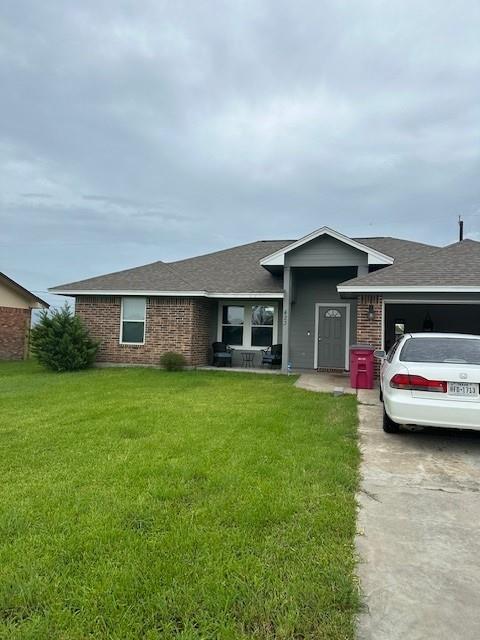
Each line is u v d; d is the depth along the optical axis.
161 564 2.68
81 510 3.45
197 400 8.47
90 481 4.09
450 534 3.25
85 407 7.67
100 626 2.16
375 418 7.12
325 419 6.90
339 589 2.48
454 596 2.49
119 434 5.81
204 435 5.75
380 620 2.27
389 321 17.08
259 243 19.95
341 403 8.30
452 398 5.37
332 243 12.84
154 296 14.52
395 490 4.13
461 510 3.69
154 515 3.37
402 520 3.47
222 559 2.76
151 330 14.60
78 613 2.25
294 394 9.33
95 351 14.40
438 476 4.53
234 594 2.40
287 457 4.85
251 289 14.34
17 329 19.16
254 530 3.14
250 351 15.47
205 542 2.96
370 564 2.80
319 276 14.96
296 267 13.51
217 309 15.99
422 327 16.77
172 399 8.55
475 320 16.34
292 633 2.14
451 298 10.62
